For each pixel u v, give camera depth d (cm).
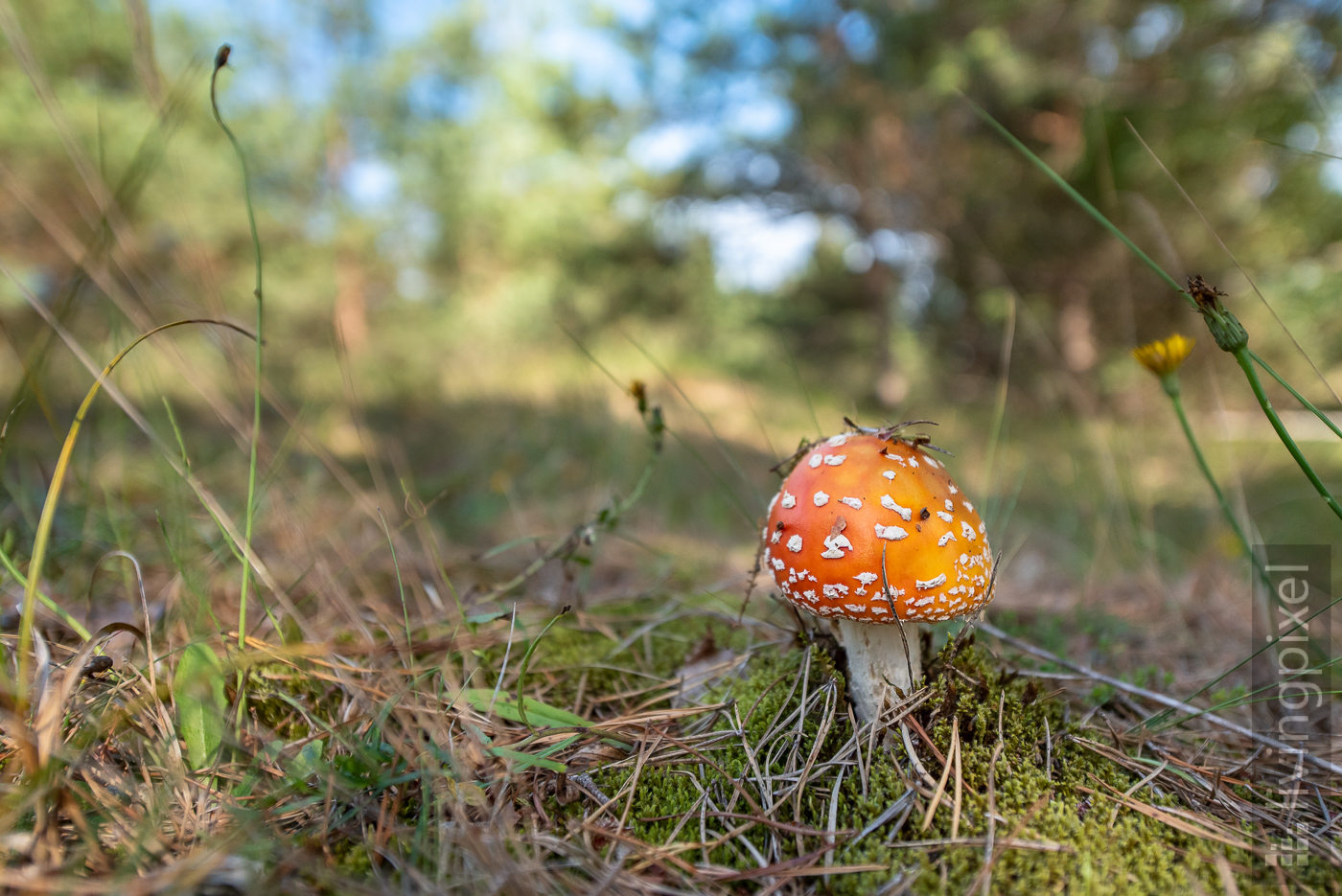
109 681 24
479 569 42
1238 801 25
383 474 64
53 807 21
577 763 26
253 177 99
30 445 49
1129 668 35
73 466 35
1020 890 22
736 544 56
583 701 30
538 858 22
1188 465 81
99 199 33
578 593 36
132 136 78
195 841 21
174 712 24
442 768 23
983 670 27
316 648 26
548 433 80
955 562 25
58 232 33
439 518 53
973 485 79
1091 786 25
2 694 20
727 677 31
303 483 47
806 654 28
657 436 33
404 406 101
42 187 80
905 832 23
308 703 27
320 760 23
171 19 88
